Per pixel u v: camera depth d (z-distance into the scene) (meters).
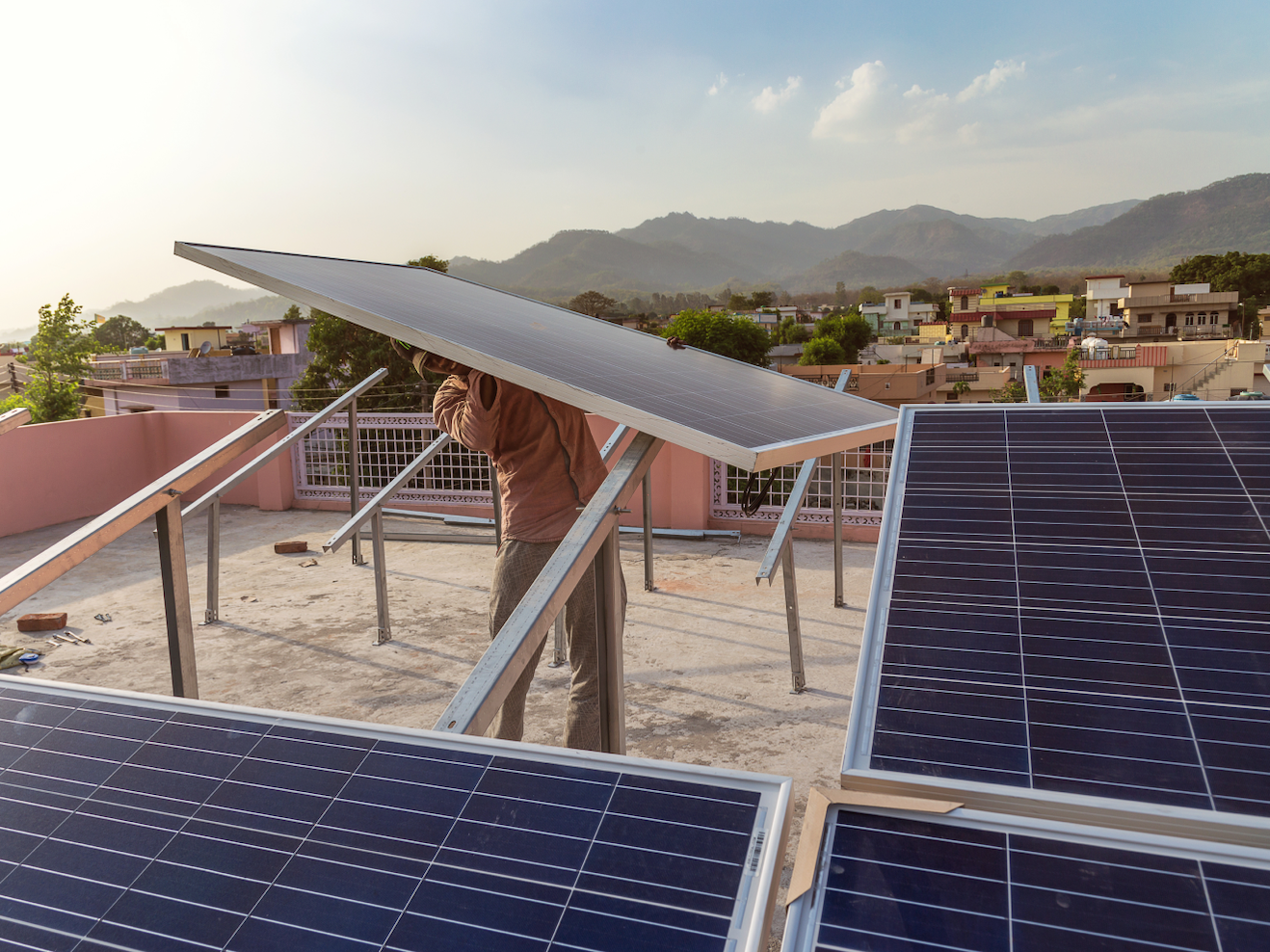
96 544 2.35
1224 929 0.94
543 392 2.11
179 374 40.88
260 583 6.79
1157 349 60.72
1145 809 1.14
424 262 23.47
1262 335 85.69
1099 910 0.97
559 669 4.88
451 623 5.71
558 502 3.04
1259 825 1.09
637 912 1.03
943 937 0.96
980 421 2.25
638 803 1.19
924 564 1.71
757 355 63.50
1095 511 1.80
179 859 1.23
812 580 6.54
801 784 3.45
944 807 1.11
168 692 4.59
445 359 2.96
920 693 1.39
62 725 1.58
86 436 9.54
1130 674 1.38
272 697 4.50
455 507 9.34
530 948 1.01
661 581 6.60
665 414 2.02
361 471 9.89
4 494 8.72
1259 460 1.86
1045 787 1.19
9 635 5.59
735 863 1.08
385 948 1.05
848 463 7.81
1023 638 1.48
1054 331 100.75
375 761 1.36
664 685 4.52
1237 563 1.58
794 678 4.39
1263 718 1.27
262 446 9.80
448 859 1.15
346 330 27.73
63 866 1.25
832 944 0.96
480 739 1.36
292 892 1.15
